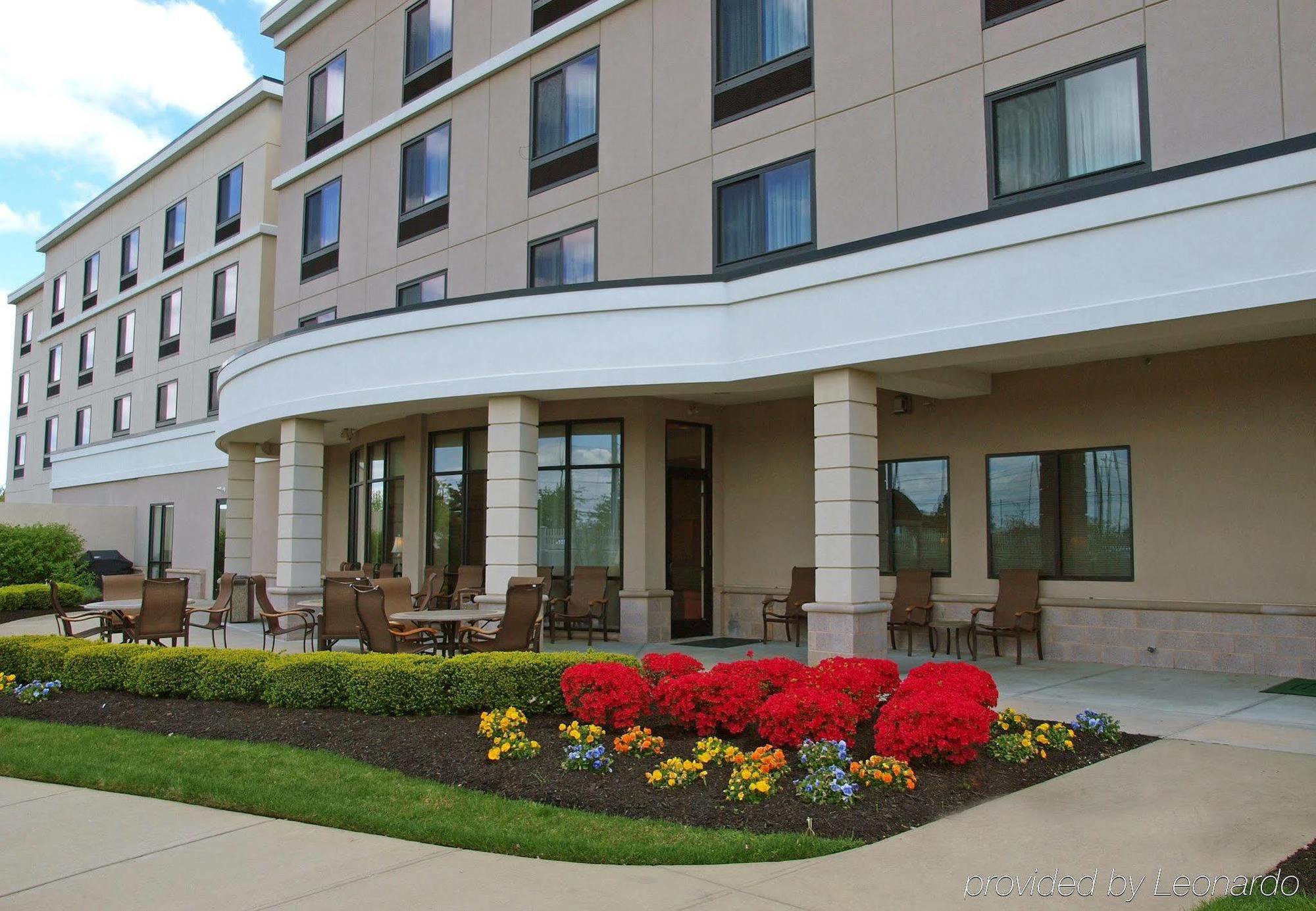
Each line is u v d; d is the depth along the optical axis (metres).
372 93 20.14
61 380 38.03
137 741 7.57
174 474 28.00
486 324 12.69
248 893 4.46
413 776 6.41
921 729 6.14
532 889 4.45
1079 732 7.10
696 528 15.16
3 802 6.08
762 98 13.85
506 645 10.14
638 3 15.41
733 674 7.28
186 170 29.53
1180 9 10.30
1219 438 10.64
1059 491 11.93
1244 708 8.34
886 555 13.65
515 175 16.95
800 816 5.33
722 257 14.12
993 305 9.41
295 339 14.87
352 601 11.14
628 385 11.86
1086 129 10.92
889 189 12.46
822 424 10.76
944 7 12.16
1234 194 8.09
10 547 22.38
